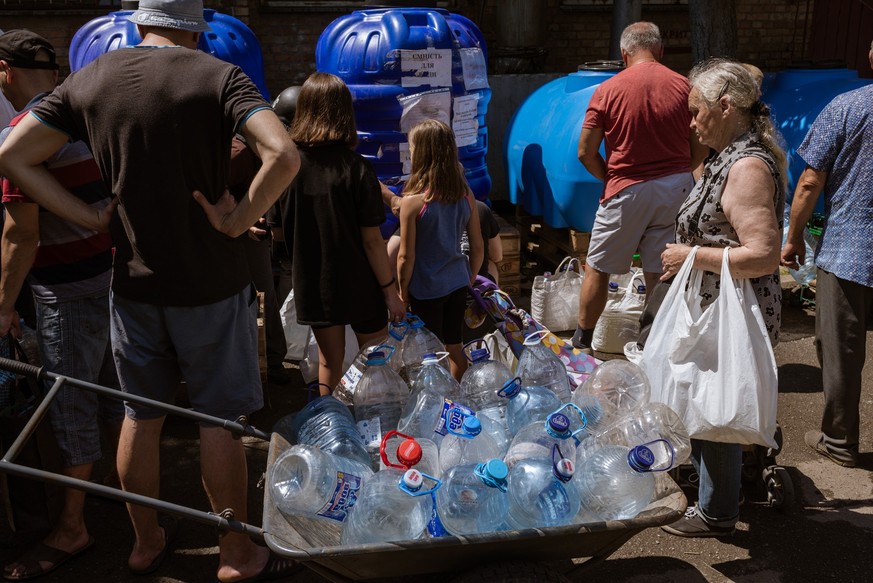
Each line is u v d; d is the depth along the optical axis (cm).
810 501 372
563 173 580
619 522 228
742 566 329
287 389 485
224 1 834
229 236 278
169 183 269
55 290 323
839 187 372
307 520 245
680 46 980
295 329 496
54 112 274
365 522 236
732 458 326
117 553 339
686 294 307
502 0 812
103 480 383
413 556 228
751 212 290
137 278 280
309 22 877
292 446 264
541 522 236
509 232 598
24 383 328
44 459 335
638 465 237
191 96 266
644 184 461
